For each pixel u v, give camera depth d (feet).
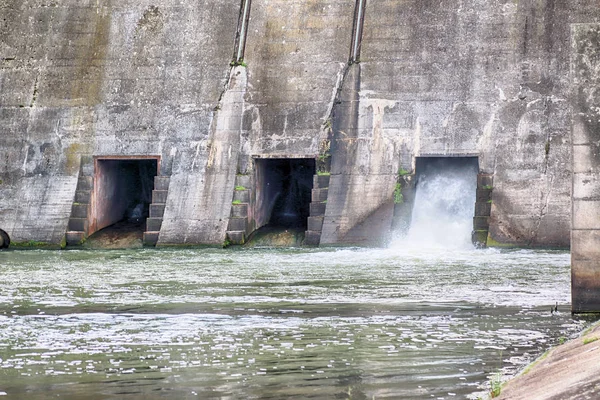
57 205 259.80
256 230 262.26
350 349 93.45
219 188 255.50
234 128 261.03
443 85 253.03
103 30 278.05
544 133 242.78
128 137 264.72
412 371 82.33
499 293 141.38
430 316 116.47
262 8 274.57
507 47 253.03
